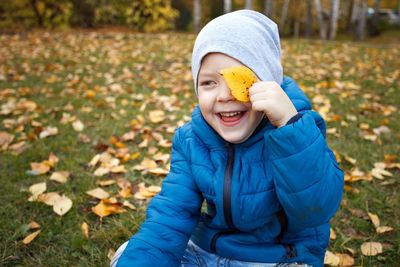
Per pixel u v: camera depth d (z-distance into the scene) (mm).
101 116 4031
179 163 1583
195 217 1563
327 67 6742
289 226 1440
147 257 1426
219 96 1361
